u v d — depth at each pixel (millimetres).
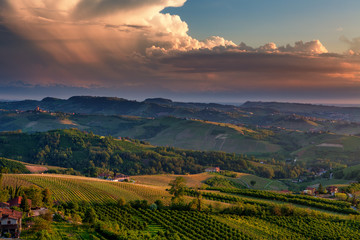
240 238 105250
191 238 103312
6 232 80938
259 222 127750
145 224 110062
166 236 100188
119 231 97375
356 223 131000
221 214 133500
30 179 156750
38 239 78625
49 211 102188
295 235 114875
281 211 141000
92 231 96000
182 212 129750
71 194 140000
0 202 103812
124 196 147625
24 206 103750
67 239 85125
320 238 112875
